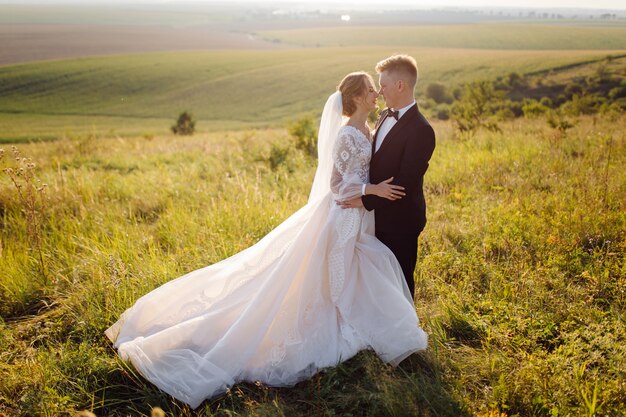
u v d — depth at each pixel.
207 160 10.94
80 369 3.41
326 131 3.58
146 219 6.66
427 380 3.25
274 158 9.95
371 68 75.19
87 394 3.19
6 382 3.31
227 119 53.91
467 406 2.96
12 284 4.57
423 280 4.49
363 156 3.37
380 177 3.44
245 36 196.38
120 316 3.90
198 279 3.88
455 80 63.00
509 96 54.78
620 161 7.79
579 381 3.00
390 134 3.38
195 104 61.09
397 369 3.42
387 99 3.36
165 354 3.43
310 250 3.56
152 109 59.22
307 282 3.51
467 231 5.36
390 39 156.62
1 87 68.06
